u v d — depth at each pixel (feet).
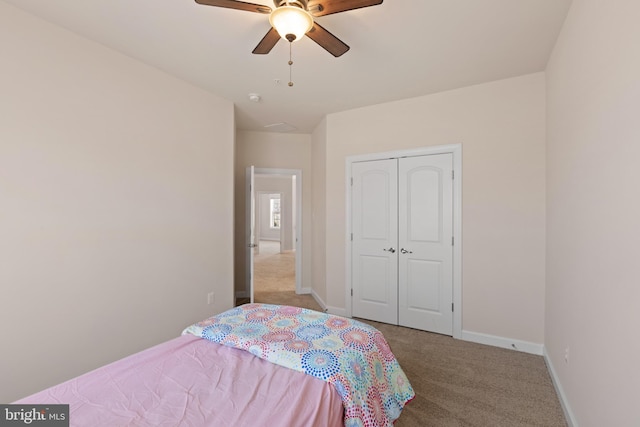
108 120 8.05
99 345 7.81
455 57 8.45
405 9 6.48
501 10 6.48
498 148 9.82
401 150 11.45
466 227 10.30
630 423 3.70
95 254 7.77
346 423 4.03
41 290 6.82
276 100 11.61
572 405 6.03
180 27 7.20
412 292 11.32
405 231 11.42
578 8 5.84
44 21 6.88
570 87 6.40
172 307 9.66
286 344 5.10
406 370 8.27
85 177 7.58
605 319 4.50
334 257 13.00
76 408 3.61
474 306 10.18
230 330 5.69
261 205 42.45
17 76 6.48
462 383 7.62
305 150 16.55
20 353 6.52
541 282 9.22
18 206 6.50
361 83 10.10
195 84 10.27
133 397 3.85
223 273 11.43
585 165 5.42
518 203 9.53
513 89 9.61
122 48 8.09
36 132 6.76
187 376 4.38
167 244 9.53
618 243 4.08
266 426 3.33
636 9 3.61
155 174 9.19
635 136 3.63
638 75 3.56
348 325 6.04
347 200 12.60
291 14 5.43
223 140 11.42
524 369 8.31
